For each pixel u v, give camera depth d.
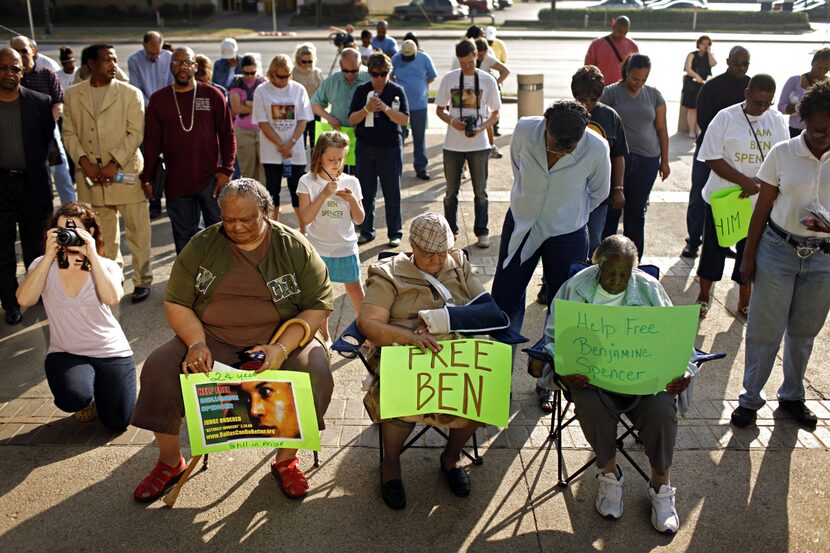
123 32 36.66
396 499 3.49
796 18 36.19
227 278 3.43
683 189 8.93
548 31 35.97
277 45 30.45
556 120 3.83
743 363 4.88
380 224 7.77
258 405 3.31
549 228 4.19
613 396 3.43
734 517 3.45
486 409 3.37
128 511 3.48
